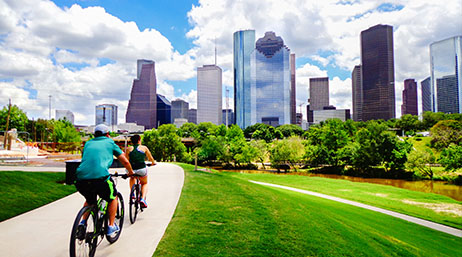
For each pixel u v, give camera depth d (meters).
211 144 81.56
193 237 5.74
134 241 5.36
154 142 82.25
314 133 77.56
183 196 10.08
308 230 7.40
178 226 6.39
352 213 17.39
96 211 4.46
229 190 12.16
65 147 53.31
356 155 61.09
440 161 52.00
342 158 65.31
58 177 12.93
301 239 6.48
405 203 25.39
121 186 11.91
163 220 6.86
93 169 4.23
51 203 8.55
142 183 6.85
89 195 4.32
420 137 97.94
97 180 4.24
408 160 55.44
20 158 25.78
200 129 168.12
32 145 45.06
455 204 25.19
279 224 7.41
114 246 5.07
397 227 15.55
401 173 56.81
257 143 80.00
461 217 21.16
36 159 31.02
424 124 138.12
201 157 85.00
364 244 7.82
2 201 7.86
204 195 10.51
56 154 44.66
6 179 10.27
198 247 5.25
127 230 6.02
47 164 22.67
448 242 14.00
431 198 27.84
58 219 6.78
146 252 4.83
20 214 7.20
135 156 6.38
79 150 53.50
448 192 39.88
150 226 6.34
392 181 51.72
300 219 8.48
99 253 4.72
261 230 6.68
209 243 5.50
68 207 8.05
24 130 70.50
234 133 106.25
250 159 76.31
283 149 69.62
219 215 7.62
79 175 4.23
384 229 13.88
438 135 71.75
